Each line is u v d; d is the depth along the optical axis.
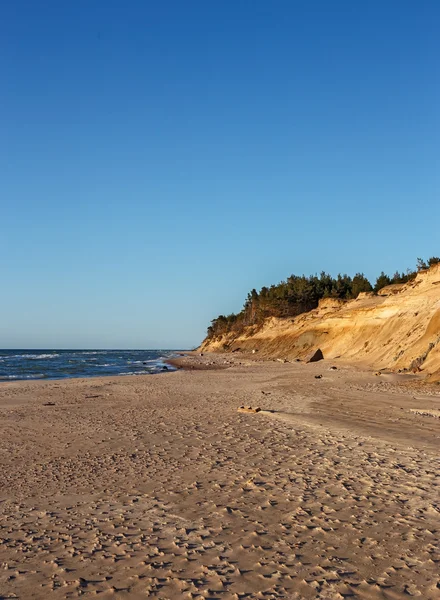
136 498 8.68
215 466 10.59
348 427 14.59
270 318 103.31
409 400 20.64
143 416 18.75
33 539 6.92
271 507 7.84
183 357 111.31
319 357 55.75
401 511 7.48
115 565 5.96
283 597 5.11
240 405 20.97
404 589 5.24
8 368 70.12
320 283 104.00
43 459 12.05
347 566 5.77
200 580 5.51
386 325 47.91
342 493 8.38
